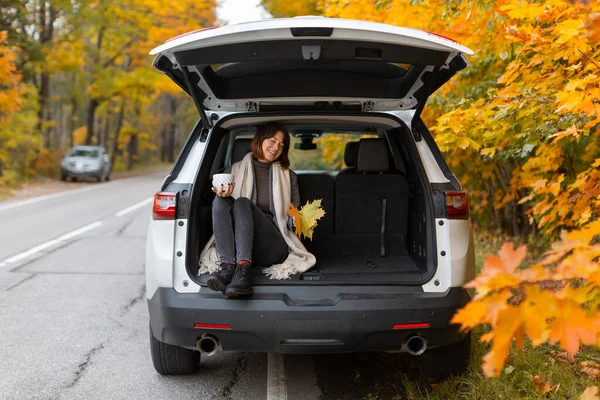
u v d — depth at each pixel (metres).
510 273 1.48
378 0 5.71
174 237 3.25
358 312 3.04
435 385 3.44
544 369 3.47
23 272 6.71
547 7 2.78
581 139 4.27
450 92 5.82
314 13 13.20
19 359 4.03
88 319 4.96
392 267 3.61
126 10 26.14
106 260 7.41
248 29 2.78
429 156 3.45
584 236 1.67
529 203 6.75
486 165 7.05
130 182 24.06
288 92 3.60
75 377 3.72
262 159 3.74
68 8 21.42
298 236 3.72
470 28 4.27
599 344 1.47
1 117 16.33
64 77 32.09
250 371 3.88
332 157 9.27
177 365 3.65
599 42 2.49
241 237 3.28
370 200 3.98
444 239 3.25
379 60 2.98
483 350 3.78
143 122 43.28
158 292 3.21
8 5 18.97
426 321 3.07
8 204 14.27
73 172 22.64
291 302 3.10
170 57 3.08
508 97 3.72
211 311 3.07
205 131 3.54
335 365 3.97
